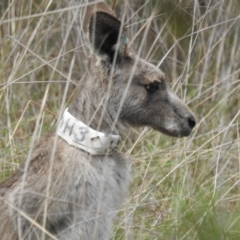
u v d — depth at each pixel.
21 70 19.83
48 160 13.55
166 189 16.89
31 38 16.34
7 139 17.89
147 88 14.27
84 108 13.89
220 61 20.84
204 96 20.72
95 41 13.62
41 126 17.05
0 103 18.97
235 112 20.42
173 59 20.59
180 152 17.41
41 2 20.38
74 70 21.23
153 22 21.12
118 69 14.09
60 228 13.50
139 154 18.05
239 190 17.06
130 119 14.43
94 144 13.40
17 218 13.52
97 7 14.15
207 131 20.02
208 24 20.98
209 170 17.89
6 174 16.41
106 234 13.86
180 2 13.76
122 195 14.30
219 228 11.23
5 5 20.36
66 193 13.32
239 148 17.38
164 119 14.38
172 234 13.84
